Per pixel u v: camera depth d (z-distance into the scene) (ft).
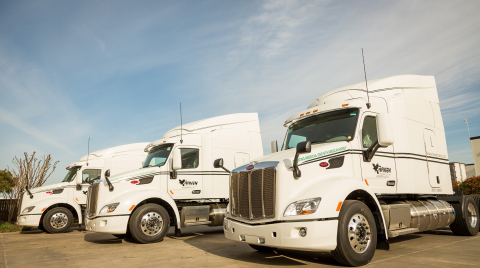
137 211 27.07
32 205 40.42
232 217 19.47
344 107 20.77
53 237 35.53
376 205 18.86
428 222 23.04
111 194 27.68
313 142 21.17
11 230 47.57
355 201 17.48
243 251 22.00
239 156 34.73
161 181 30.07
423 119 24.70
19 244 29.84
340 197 16.48
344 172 18.84
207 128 33.91
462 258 18.16
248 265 17.52
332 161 18.58
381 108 22.09
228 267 17.13
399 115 22.72
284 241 16.26
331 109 21.29
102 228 26.40
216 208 32.01
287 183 17.02
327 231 15.79
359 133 19.99
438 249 21.08
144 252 22.58
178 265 17.90
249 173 18.61
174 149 29.37
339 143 19.22
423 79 26.40
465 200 27.02
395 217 20.26
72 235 37.47
